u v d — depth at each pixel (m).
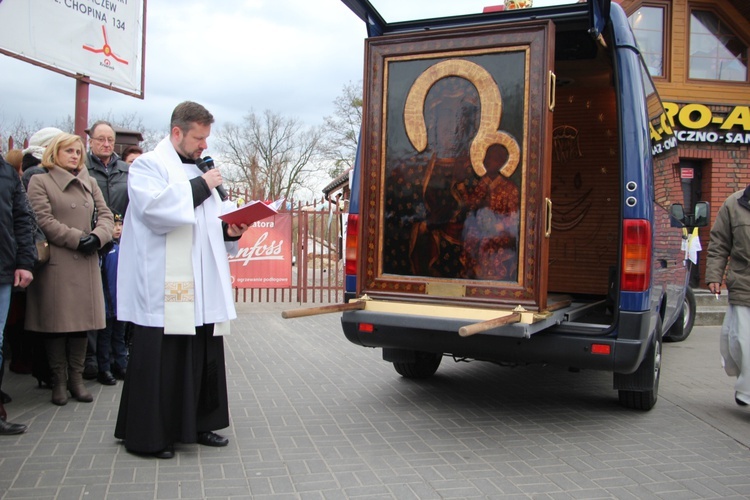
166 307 3.92
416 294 4.71
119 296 4.10
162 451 3.97
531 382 6.29
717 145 12.06
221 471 3.82
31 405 5.00
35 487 3.49
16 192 4.30
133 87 8.55
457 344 4.68
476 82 4.54
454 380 6.29
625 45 4.59
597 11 4.29
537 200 4.35
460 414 5.17
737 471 4.08
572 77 6.40
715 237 5.47
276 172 46.00
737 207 5.32
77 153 4.98
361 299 4.79
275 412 5.10
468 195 4.59
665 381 6.54
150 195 3.87
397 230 4.80
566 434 4.73
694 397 5.89
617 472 4.01
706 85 12.17
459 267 4.61
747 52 12.48
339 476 3.80
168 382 3.99
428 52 4.68
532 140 4.36
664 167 5.95
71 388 5.12
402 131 4.79
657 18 12.23
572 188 6.88
